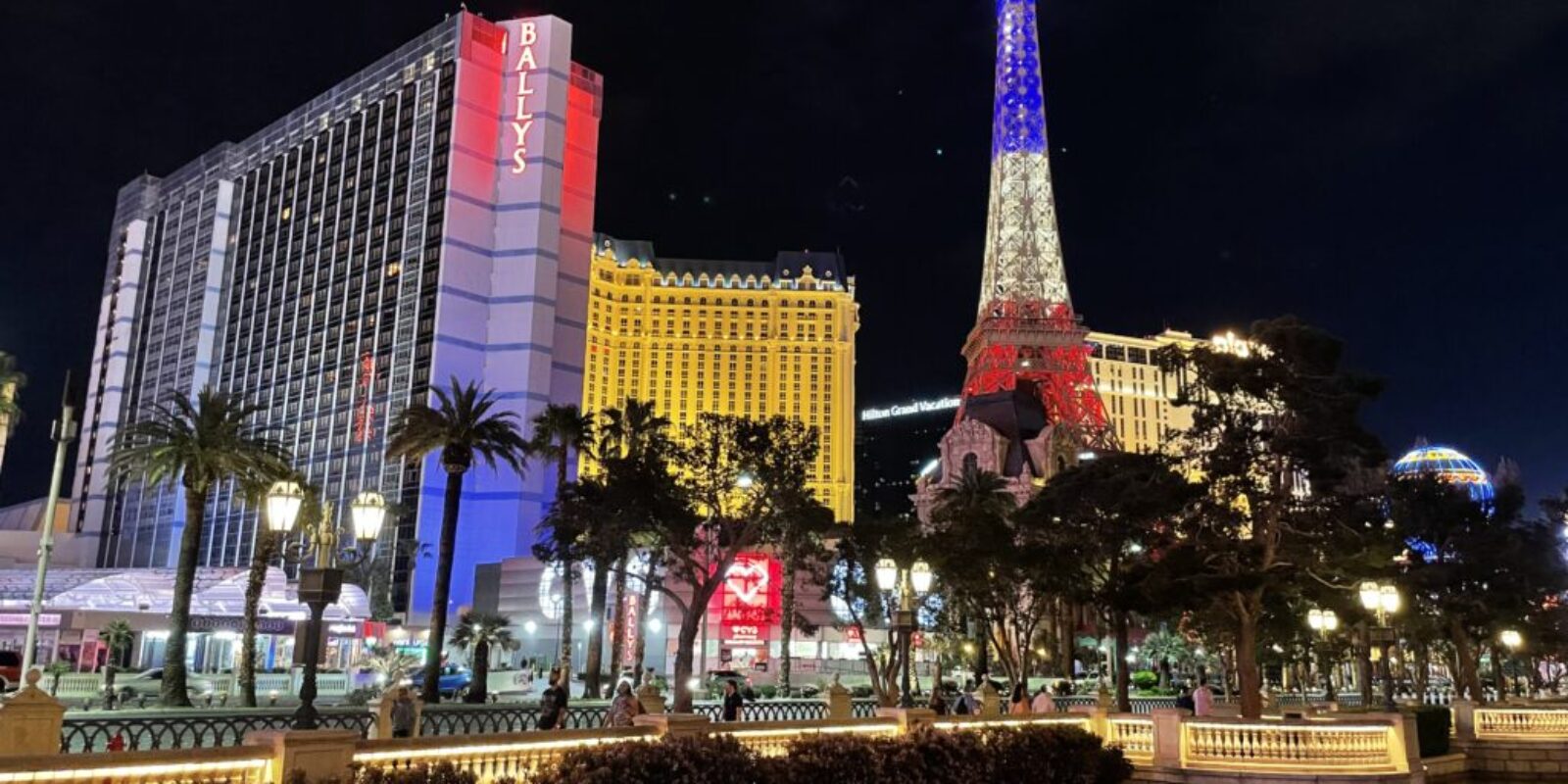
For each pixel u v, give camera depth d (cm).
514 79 18912
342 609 9656
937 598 6906
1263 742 2866
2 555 19862
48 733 1463
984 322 16488
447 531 5616
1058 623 8938
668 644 10056
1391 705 4025
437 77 19088
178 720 3108
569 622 7025
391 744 1577
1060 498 5000
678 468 5878
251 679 5319
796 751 1916
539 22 19050
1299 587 4088
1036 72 18338
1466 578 5541
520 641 12500
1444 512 5569
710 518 5891
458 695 6003
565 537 6144
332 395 19150
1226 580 3631
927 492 16525
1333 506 3859
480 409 5881
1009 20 18688
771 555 9744
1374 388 3744
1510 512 5794
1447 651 7838
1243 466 3834
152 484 5784
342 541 15638
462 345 17688
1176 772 2833
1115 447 15375
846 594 6550
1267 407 3984
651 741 1716
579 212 19562
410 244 18612
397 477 16900
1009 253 17112
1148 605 3994
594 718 4172
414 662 6391
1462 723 3931
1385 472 5519
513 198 18388
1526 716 3925
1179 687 8769
